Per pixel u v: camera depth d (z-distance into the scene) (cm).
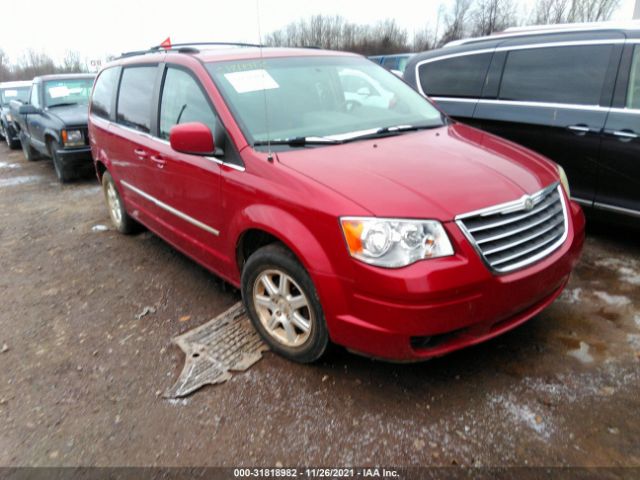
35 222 614
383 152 291
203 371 291
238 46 428
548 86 441
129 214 501
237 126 305
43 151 869
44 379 296
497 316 243
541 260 257
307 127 320
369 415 250
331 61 385
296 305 275
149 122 404
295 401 263
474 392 261
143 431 250
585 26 436
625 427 233
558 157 434
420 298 223
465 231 232
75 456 237
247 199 287
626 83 392
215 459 230
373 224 229
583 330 309
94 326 353
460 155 291
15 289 423
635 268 382
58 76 934
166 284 412
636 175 386
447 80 520
